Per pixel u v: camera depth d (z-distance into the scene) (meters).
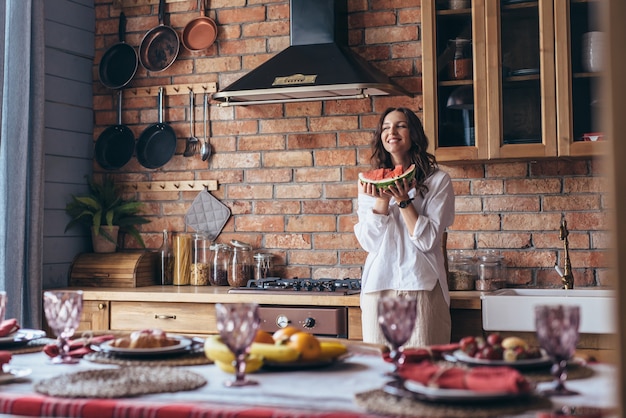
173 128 4.36
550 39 3.38
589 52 3.34
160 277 4.27
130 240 4.39
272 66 3.79
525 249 3.72
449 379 1.31
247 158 4.20
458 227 3.81
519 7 3.44
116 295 3.76
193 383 1.45
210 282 4.14
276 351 1.59
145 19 4.42
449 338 3.12
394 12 3.94
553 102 3.37
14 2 3.79
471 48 3.51
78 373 1.54
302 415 1.20
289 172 4.12
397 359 1.50
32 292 3.84
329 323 3.39
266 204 4.16
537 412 1.22
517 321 3.11
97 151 4.45
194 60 4.32
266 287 3.69
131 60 4.42
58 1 4.21
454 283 3.58
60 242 4.20
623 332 0.88
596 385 1.42
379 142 3.26
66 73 4.27
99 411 1.29
